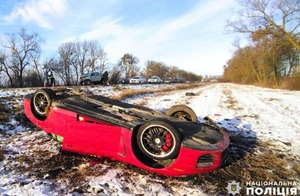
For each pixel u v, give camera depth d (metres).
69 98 5.12
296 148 5.79
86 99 5.29
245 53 54.75
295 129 7.61
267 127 7.89
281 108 12.16
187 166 3.77
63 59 59.84
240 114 10.35
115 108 5.07
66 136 4.43
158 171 3.90
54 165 4.29
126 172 4.13
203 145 3.88
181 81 60.38
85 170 4.13
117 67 70.62
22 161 4.43
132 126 4.06
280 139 6.51
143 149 3.96
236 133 7.07
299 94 21.31
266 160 4.98
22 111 8.03
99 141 4.20
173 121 5.00
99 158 4.46
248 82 62.12
